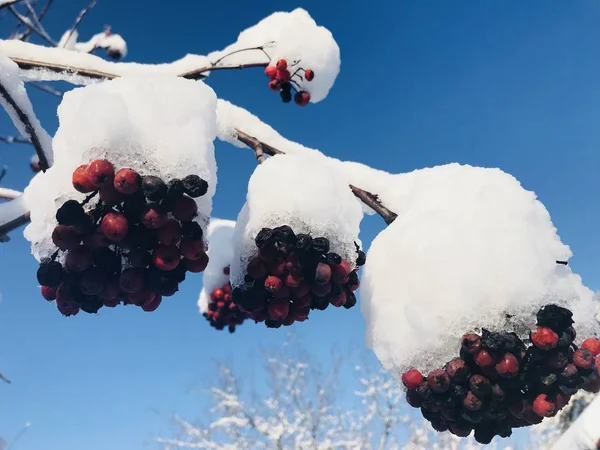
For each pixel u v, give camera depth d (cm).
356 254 19
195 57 29
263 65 32
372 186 22
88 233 16
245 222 19
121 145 16
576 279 18
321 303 19
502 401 17
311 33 32
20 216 21
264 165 19
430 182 20
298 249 17
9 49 22
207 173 16
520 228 18
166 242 16
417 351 17
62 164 16
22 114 22
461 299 17
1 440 27
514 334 17
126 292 17
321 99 33
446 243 18
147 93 16
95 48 49
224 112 24
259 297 19
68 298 18
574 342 18
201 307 43
